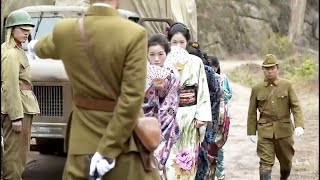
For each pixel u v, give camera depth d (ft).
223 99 29.58
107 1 16.31
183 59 26.09
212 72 28.43
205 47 218.59
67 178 16.56
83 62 16.06
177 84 24.49
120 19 16.14
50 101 33.30
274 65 31.78
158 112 24.11
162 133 24.44
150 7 44.88
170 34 27.04
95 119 16.24
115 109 15.81
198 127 26.18
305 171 39.24
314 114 70.23
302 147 48.55
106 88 16.03
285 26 230.27
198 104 26.18
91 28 16.03
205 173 28.53
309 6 238.89
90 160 16.14
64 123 33.19
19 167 27.71
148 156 16.75
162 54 24.21
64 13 37.70
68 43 16.21
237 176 38.22
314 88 91.97
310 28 232.94
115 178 16.37
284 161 32.89
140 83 15.70
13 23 27.20
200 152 28.35
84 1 41.81
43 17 37.70
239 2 225.56
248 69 153.69
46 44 16.99
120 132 15.71
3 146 27.50
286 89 31.96
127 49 15.71
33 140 41.60
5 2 42.68
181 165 25.76
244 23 222.89
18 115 26.84
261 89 32.22
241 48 221.25
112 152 15.81
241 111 76.23
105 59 15.87
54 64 33.53
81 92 16.37
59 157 42.06
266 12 227.61
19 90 27.04
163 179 25.66
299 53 204.54
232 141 52.01
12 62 26.76
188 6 48.26
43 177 36.58
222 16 223.10
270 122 31.96
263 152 32.07
